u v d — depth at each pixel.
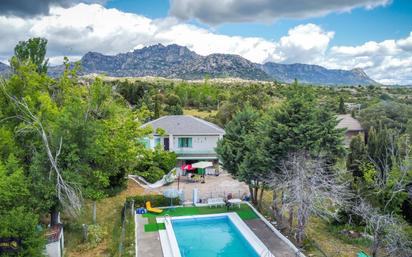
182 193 32.66
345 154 27.12
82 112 24.80
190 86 119.19
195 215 29.12
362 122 62.06
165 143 45.75
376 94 134.12
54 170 21.58
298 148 25.09
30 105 26.27
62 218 26.23
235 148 32.06
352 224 24.88
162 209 30.78
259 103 76.00
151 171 39.22
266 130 26.95
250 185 30.64
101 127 25.52
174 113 83.00
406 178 22.88
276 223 27.00
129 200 30.34
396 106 64.12
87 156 23.38
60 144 21.28
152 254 21.42
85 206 29.33
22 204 19.58
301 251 21.36
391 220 18.88
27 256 15.98
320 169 23.25
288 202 23.06
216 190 37.25
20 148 24.53
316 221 27.27
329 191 22.80
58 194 20.56
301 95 27.08
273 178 25.73
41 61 34.16
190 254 22.98
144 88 107.31
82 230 24.06
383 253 21.00
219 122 67.81
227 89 132.75
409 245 18.36
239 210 30.56
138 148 33.06
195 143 45.97
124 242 22.64
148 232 25.25
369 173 24.69
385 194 22.52
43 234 18.48
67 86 33.19
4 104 27.27
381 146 30.98
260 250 22.00
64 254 20.84
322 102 33.62
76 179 21.88
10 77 28.22
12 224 15.95
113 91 36.38
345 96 122.56
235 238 25.86
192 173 44.44
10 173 20.86
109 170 28.62
